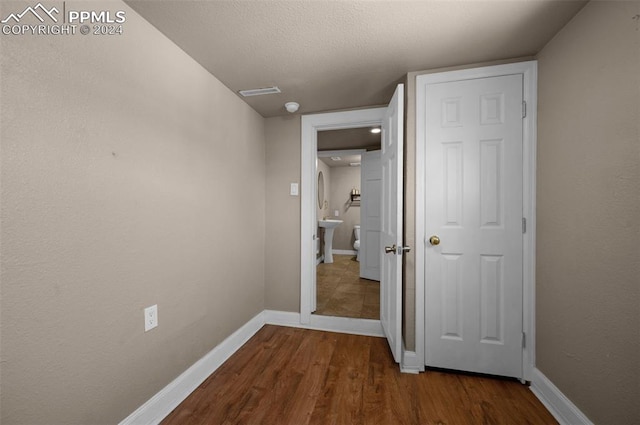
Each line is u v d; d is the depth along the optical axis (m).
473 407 1.46
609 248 1.10
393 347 1.86
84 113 1.02
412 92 1.81
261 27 1.34
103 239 1.10
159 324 1.38
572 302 1.30
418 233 1.80
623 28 1.03
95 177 1.06
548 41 1.48
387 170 2.12
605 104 1.12
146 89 1.29
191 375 1.59
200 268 1.70
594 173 1.17
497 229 1.69
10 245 0.83
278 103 2.29
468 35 1.43
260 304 2.54
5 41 0.81
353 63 1.70
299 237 2.56
